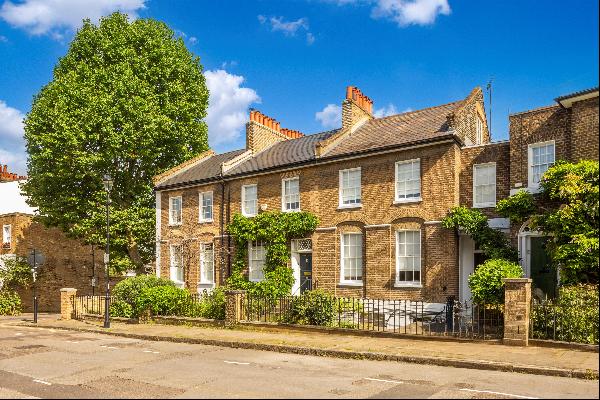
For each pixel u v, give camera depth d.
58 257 35.50
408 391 9.77
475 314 17.31
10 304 30.89
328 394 9.62
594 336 13.31
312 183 24.38
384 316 18.48
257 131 29.97
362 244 22.53
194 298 21.81
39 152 27.86
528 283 14.03
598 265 14.97
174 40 31.95
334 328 16.97
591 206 15.58
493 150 19.89
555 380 10.68
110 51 28.62
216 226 28.11
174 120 29.98
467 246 20.12
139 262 30.69
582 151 16.91
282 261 24.56
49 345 17.16
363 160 22.77
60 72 29.70
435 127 21.94
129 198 30.61
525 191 18.09
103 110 26.66
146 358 14.27
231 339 16.50
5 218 34.47
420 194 20.98
